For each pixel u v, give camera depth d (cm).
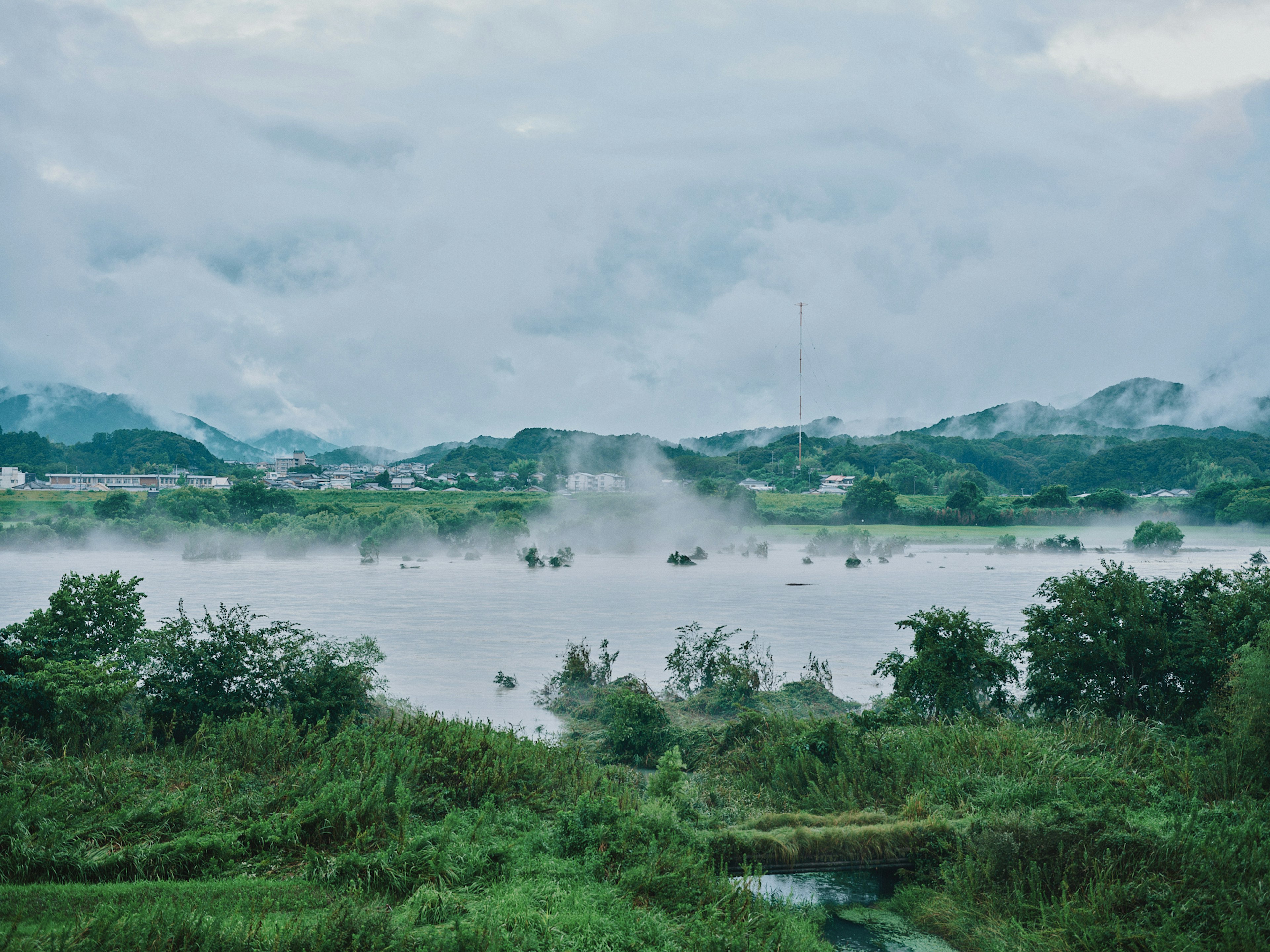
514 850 1337
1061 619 2289
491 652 4072
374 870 1241
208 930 1035
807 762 1839
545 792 1664
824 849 1491
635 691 2675
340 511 15225
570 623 5134
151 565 10038
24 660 1823
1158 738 1934
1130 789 1593
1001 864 1387
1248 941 1148
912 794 1672
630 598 6575
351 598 6475
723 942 1141
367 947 1038
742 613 5672
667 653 4106
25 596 6488
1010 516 17575
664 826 1440
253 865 1277
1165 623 2219
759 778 1886
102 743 1731
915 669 2311
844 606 6041
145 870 1231
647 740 2170
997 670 2292
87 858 1214
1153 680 2181
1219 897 1235
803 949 1170
